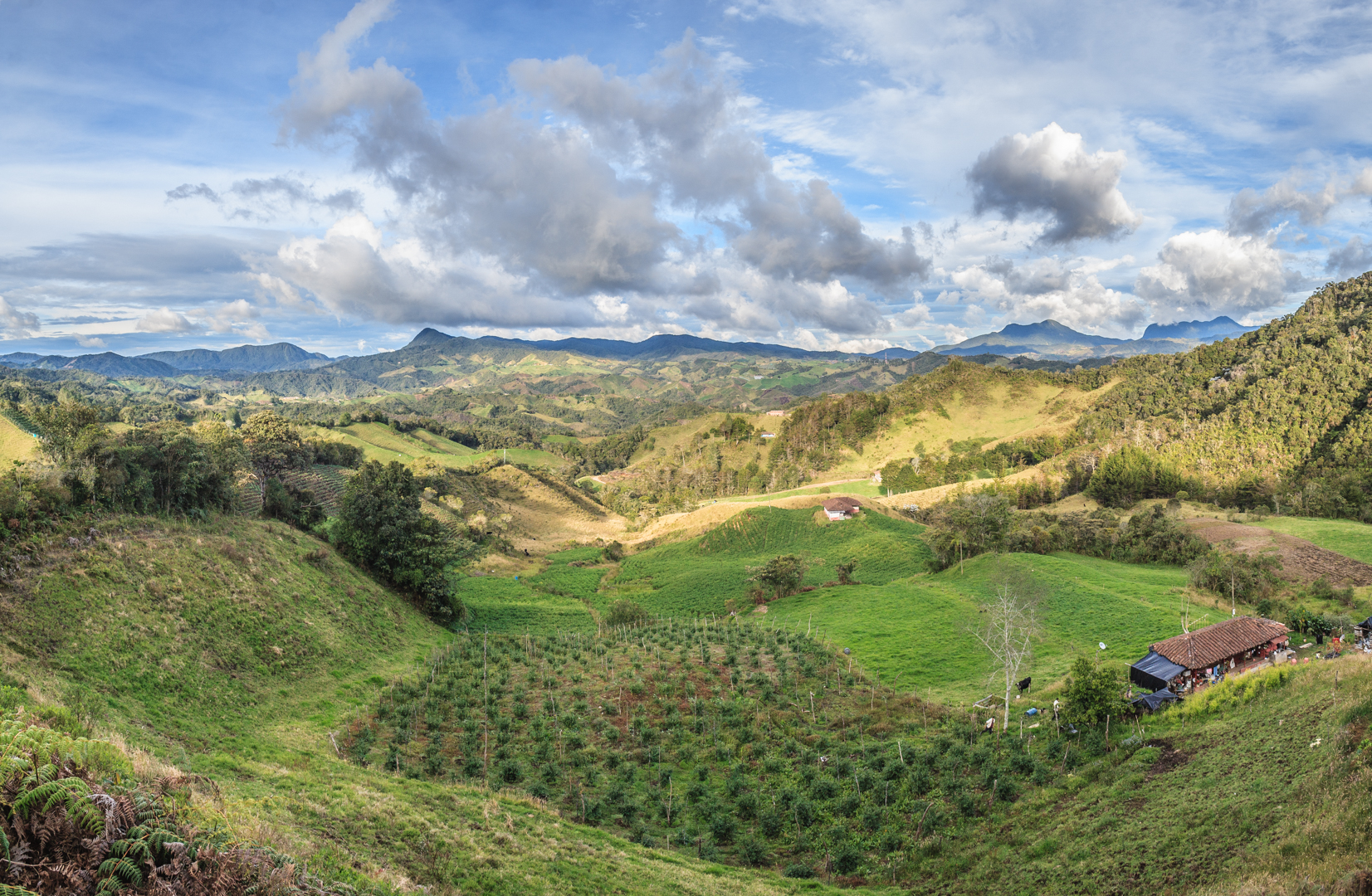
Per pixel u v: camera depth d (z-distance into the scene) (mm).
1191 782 31172
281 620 50344
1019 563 98750
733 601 108125
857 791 39531
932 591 91812
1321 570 94812
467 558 89000
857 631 75812
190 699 35719
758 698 54250
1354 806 21375
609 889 24672
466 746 42906
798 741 47188
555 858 25984
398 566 75375
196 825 12727
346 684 47406
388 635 61719
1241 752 32094
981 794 37656
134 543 47719
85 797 11148
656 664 63562
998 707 51688
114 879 10156
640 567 139000
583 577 137500
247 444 149625
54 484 47125
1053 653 65062
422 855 22203
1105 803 32375
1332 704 32188
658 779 41875
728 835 36062
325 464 189500
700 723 49406
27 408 85312
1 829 10094
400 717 44750
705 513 170875
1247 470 189250
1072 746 41312
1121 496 191500
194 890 10906
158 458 60250
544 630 86000
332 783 26969
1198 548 104812
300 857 15812
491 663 61594
